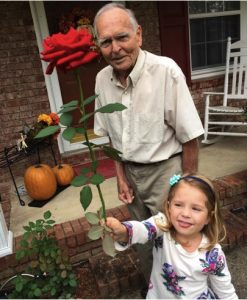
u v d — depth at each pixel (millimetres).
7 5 3279
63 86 3830
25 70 3484
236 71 4219
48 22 3594
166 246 1328
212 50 4527
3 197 3188
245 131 4336
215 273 1297
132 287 2133
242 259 2311
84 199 974
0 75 3408
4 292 2164
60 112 956
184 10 3990
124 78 1438
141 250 1777
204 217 1249
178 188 1266
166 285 1388
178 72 1385
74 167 3793
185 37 4094
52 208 2869
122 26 1238
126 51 1287
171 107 1426
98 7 3729
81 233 2350
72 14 3633
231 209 2812
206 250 1286
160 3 3840
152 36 3938
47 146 3463
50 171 3080
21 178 3697
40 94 3598
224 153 3662
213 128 4297
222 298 1356
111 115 1533
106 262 2277
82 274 2307
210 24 4406
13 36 3365
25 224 2625
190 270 1289
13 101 3514
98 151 3887
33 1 3404
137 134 1488
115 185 3158
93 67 3889
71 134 925
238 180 2840
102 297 2096
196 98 4363
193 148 1527
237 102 4570
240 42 4109
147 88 1407
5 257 2215
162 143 1509
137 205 1741
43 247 2043
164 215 1365
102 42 1266
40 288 2023
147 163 1555
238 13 4469
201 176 1312
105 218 1062
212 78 4406
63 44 856
